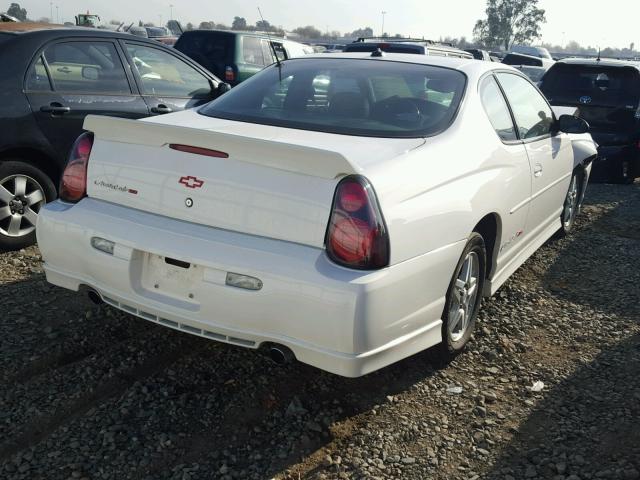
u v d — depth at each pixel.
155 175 2.82
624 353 3.72
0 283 4.09
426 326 2.98
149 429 2.76
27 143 4.61
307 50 14.20
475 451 2.75
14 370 3.11
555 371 3.47
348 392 3.13
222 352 3.43
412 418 2.96
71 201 3.08
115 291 2.92
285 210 2.57
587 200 7.75
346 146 2.88
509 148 3.78
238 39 11.55
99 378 3.12
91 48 5.09
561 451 2.77
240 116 3.40
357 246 2.50
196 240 2.66
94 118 2.97
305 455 2.67
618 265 5.30
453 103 3.46
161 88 5.57
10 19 11.43
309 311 2.51
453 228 3.00
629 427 2.96
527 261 5.27
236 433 2.78
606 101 8.84
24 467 2.48
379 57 3.89
